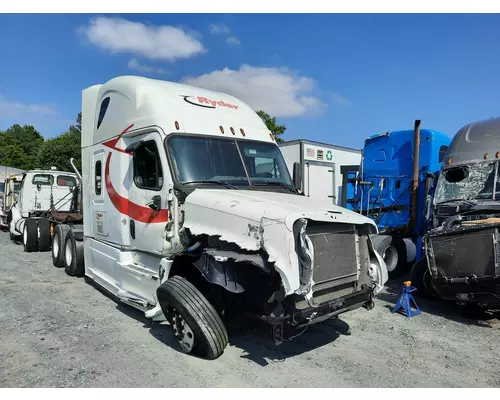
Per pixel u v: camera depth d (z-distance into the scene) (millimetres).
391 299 7312
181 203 5066
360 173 11297
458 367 4551
